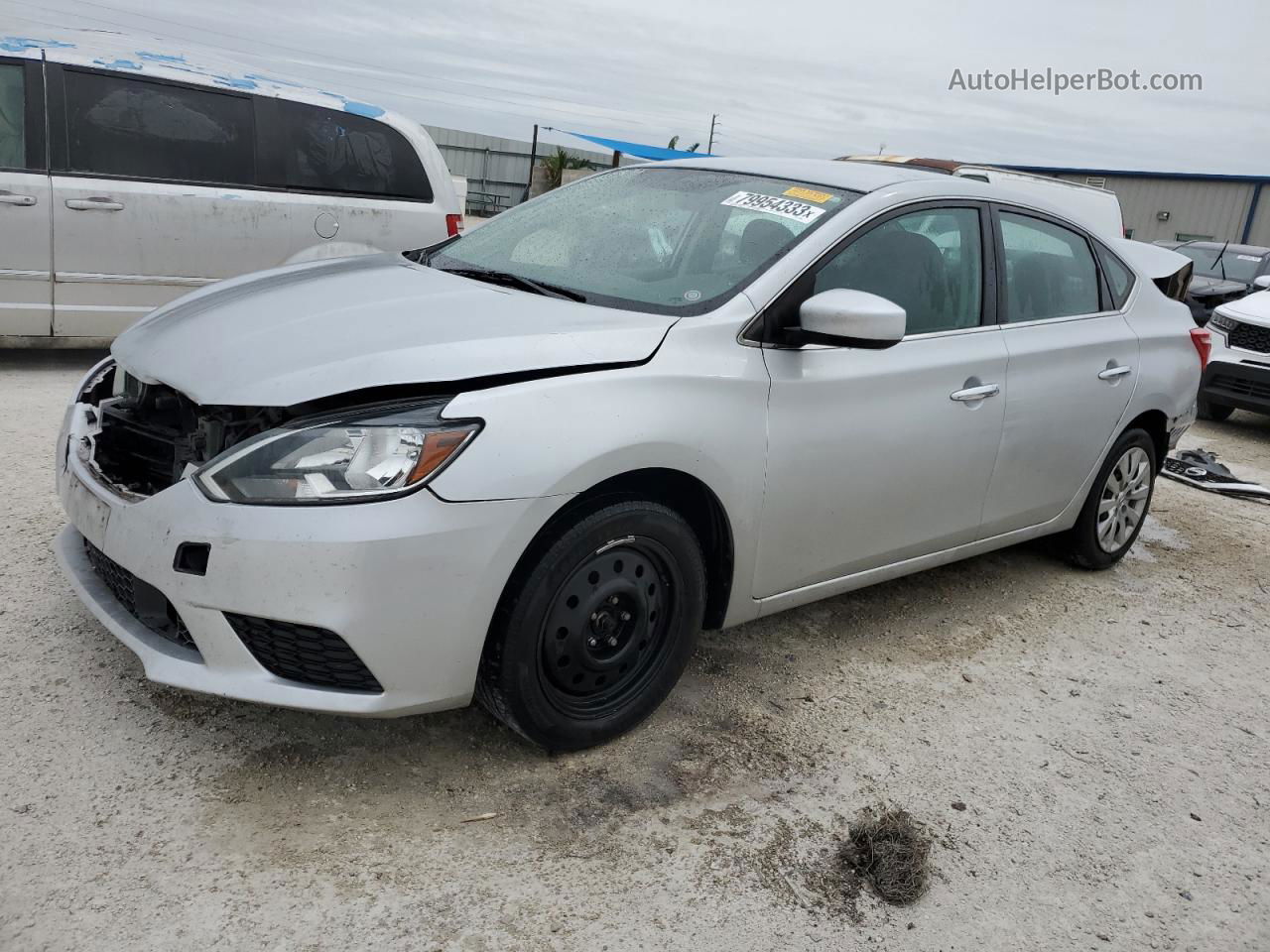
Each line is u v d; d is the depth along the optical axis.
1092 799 2.81
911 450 3.19
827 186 3.29
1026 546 4.83
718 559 2.85
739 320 2.76
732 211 3.19
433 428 2.21
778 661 3.36
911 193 3.31
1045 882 2.45
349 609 2.15
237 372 2.37
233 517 2.17
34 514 3.79
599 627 2.58
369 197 6.82
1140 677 3.61
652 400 2.51
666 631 2.76
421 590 2.20
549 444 2.31
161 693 2.72
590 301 2.87
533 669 2.44
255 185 6.38
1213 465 6.78
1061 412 3.79
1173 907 2.42
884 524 3.24
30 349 6.84
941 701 3.25
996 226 3.62
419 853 2.25
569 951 2.04
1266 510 6.06
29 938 1.89
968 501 3.53
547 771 2.60
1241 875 2.57
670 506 2.76
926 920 2.27
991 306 3.55
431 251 3.59
